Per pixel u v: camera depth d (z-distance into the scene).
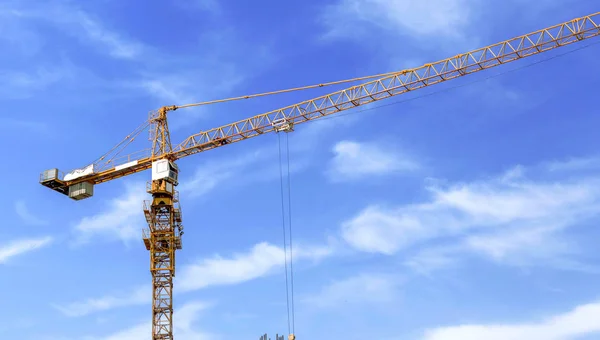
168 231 141.50
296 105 139.88
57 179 148.12
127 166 147.50
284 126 140.38
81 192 148.25
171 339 137.25
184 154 147.75
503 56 132.75
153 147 148.38
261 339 137.50
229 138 144.00
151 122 150.75
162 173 143.25
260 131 142.50
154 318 137.88
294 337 125.00
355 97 137.50
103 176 149.38
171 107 151.38
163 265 140.88
